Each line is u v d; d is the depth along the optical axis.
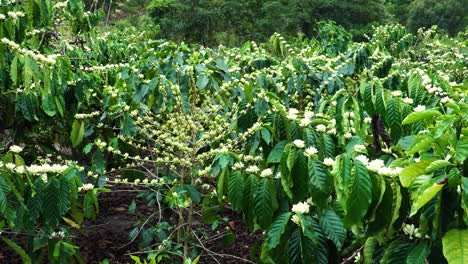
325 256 1.54
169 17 21.73
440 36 7.18
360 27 19.06
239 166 1.97
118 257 3.63
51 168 1.79
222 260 3.64
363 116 2.28
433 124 1.52
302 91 3.77
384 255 1.45
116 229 4.14
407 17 38.38
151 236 3.10
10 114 3.58
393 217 1.40
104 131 3.81
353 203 1.37
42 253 2.19
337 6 19.44
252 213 1.85
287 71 3.79
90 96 3.81
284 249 1.64
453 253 1.20
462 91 2.12
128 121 2.72
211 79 2.67
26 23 2.77
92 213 2.23
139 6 24.53
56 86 2.62
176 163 2.86
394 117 1.99
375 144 2.18
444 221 1.31
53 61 2.56
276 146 2.00
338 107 2.12
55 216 1.72
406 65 6.00
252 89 2.49
